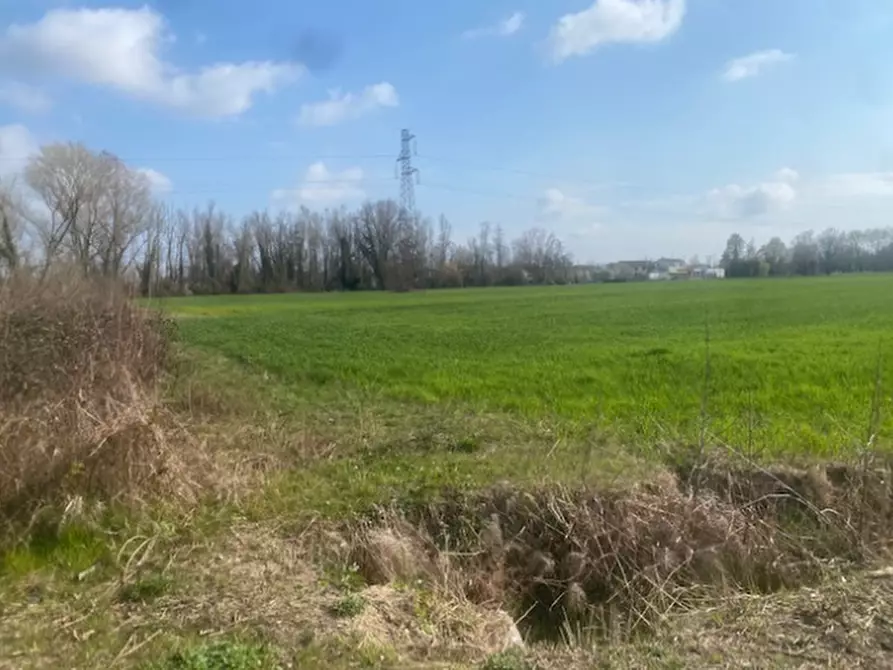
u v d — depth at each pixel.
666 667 4.81
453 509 7.81
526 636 6.60
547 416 11.94
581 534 7.42
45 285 10.53
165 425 8.28
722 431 10.05
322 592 5.91
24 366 8.88
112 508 7.06
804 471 8.40
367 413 12.59
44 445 7.25
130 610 5.48
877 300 41.25
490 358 20.27
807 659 4.94
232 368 19.25
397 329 32.44
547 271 102.62
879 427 9.84
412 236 93.06
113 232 18.22
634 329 28.88
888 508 7.71
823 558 7.10
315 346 25.02
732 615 5.69
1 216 20.81
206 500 7.67
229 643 4.85
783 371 15.77
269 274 95.75
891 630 5.26
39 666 4.70
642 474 8.27
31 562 6.26
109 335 10.07
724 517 7.41
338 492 8.19
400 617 5.60
